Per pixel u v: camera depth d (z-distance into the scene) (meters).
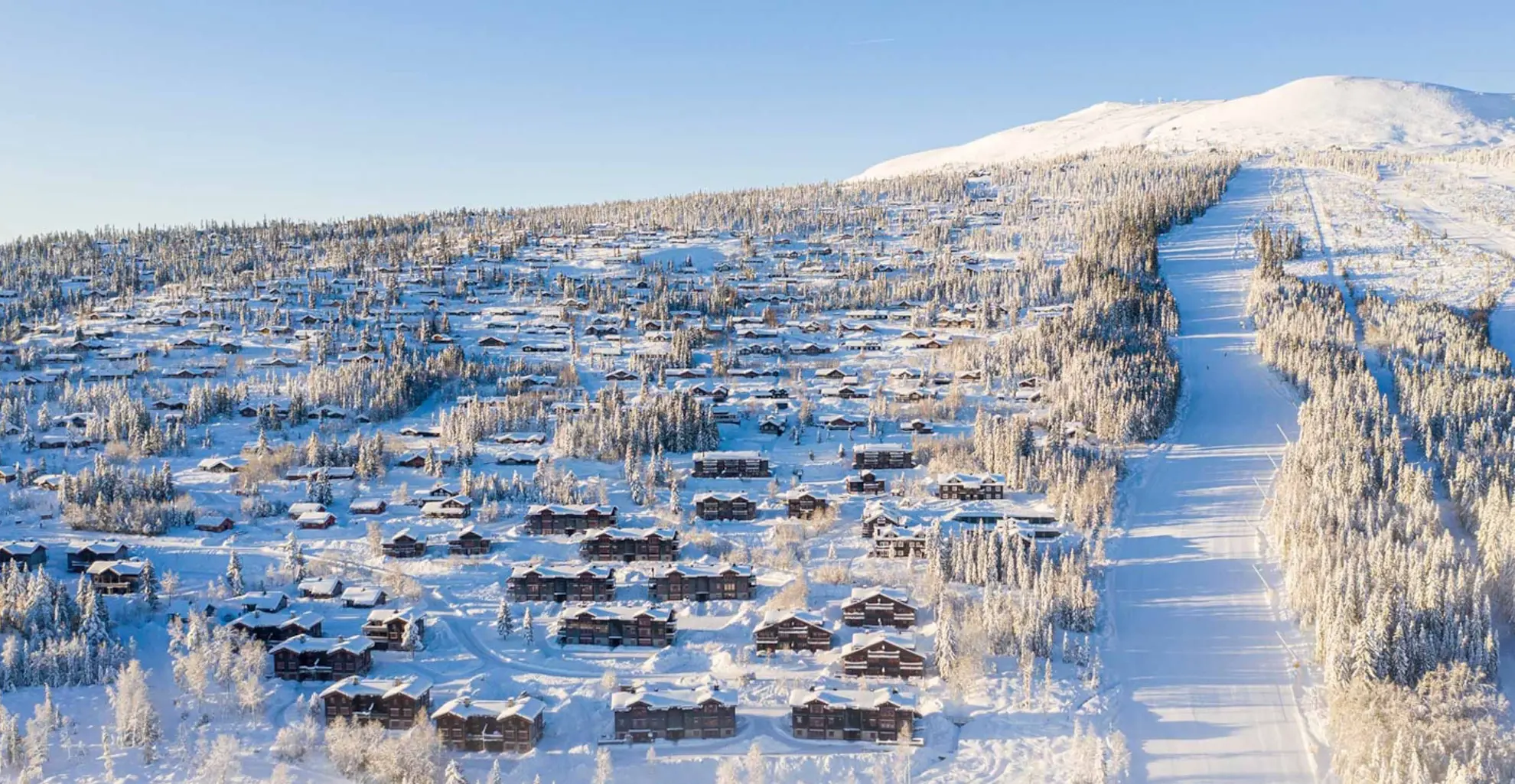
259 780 123.94
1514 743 118.62
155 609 166.62
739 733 134.50
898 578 173.50
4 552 181.62
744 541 194.12
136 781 123.75
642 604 165.12
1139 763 126.56
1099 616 161.12
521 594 173.50
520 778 124.50
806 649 153.00
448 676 148.38
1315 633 153.00
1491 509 164.12
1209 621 159.12
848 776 124.44
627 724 132.88
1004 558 170.12
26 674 143.88
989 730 132.62
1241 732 132.12
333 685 143.38
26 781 122.38
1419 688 126.50
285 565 184.38
